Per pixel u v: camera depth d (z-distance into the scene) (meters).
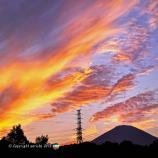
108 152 110.12
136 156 105.56
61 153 106.06
